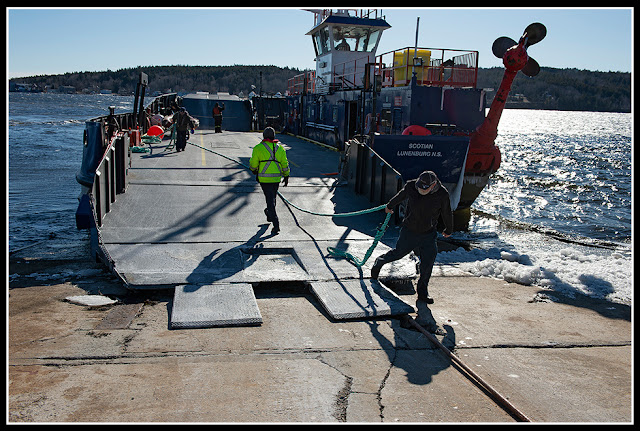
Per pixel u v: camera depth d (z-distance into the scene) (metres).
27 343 5.16
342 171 13.65
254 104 34.44
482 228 13.73
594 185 25.44
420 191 6.32
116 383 4.39
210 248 8.23
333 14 23.66
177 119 17.50
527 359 5.24
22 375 4.47
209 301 6.28
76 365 4.71
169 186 11.91
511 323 6.27
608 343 5.73
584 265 8.99
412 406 4.20
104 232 8.65
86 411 3.92
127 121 17.08
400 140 11.20
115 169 10.54
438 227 12.60
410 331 5.86
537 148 57.66
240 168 14.72
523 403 4.32
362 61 24.22
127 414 3.90
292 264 7.84
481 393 4.48
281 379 4.57
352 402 4.21
